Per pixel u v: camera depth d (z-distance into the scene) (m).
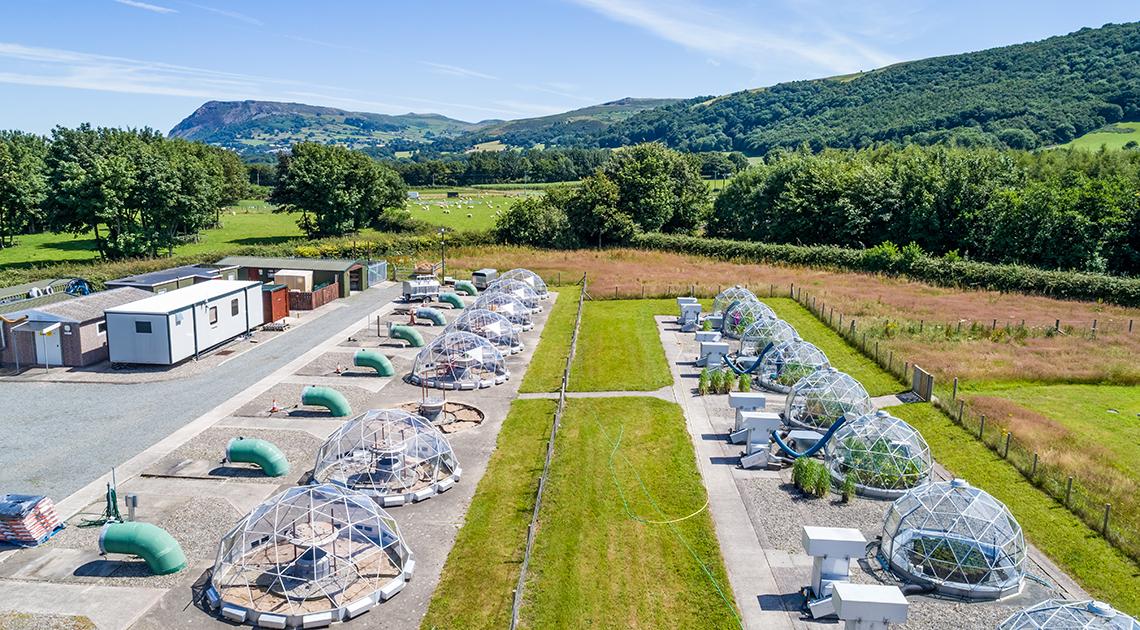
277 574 20.00
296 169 95.94
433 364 39.19
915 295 62.38
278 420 32.78
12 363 40.69
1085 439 31.42
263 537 21.05
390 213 107.38
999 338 47.50
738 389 38.59
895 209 85.00
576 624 19.02
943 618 19.56
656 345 47.50
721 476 28.20
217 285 47.56
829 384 32.91
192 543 22.47
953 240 80.69
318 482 25.94
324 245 81.06
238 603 19.30
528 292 57.09
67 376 38.91
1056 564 22.22
